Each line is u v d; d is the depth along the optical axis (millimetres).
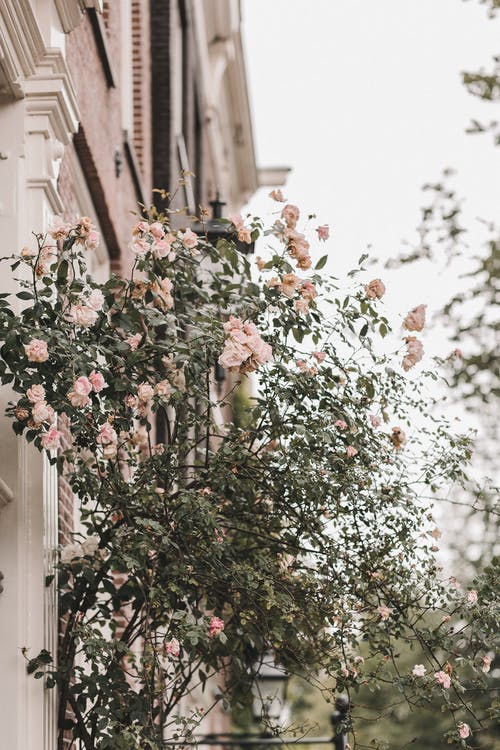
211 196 18391
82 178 7988
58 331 4434
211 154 18281
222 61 17609
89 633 4852
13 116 5305
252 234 5375
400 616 5574
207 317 5055
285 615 5129
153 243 4840
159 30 11875
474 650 5277
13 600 4793
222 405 5113
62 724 5004
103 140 8273
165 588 5105
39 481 4980
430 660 5293
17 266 4645
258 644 5672
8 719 4676
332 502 5320
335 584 5328
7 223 5168
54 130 5438
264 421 5289
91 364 4480
